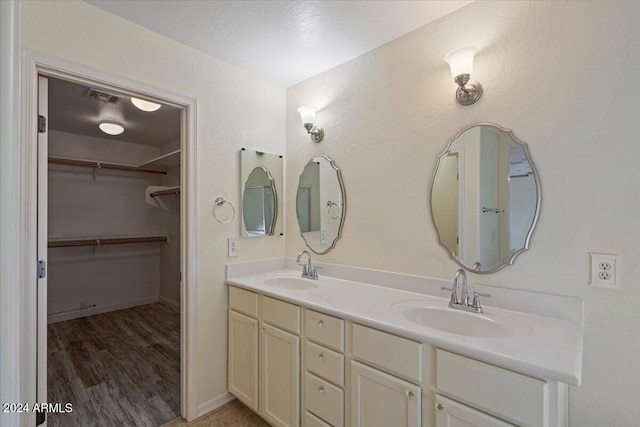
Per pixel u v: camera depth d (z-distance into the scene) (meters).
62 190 3.66
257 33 1.81
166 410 2.03
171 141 4.14
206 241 2.04
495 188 1.50
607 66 1.23
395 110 1.87
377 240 1.95
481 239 1.54
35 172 1.42
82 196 3.81
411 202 1.80
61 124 3.37
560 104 1.33
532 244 1.40
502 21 1.48
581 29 1.29
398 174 1.85
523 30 1.42
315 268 2.25
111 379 2.39
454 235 1.62
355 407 1.38
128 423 1.89
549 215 1.36
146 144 4.30
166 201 4.32
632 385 1.18
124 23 1.68
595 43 1.25
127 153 4.17
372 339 1.33
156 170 4.16
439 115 1.69
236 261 2.20
